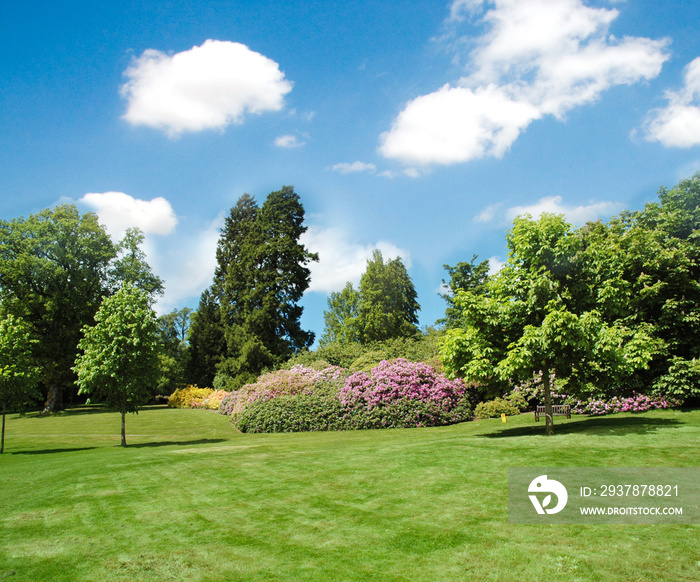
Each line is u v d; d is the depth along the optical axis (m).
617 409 14.18
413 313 40.94
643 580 3.74
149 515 6.13
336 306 39.00
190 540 5.17
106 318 15.26
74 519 6.13
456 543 4.69
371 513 5.73
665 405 13.46
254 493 6.90
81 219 38.56
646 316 13.91
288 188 43.56
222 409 28.61
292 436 16.25
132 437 18.73
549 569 4.02
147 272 40.81
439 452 8.71
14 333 15.22
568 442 8.76
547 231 10.69
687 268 13.52
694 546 4.33
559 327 9.45
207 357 43.19
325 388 19.83
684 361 12.80
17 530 5.77
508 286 11.00
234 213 49.09
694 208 14.14
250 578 4.19
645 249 13.57
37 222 37.19
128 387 14.99
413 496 6.27
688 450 7.68
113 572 4.43
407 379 18.78
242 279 40.91
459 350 11.02
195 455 11.05
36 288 35.94
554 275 10.90
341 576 4.12
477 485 6.53
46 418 30.62
